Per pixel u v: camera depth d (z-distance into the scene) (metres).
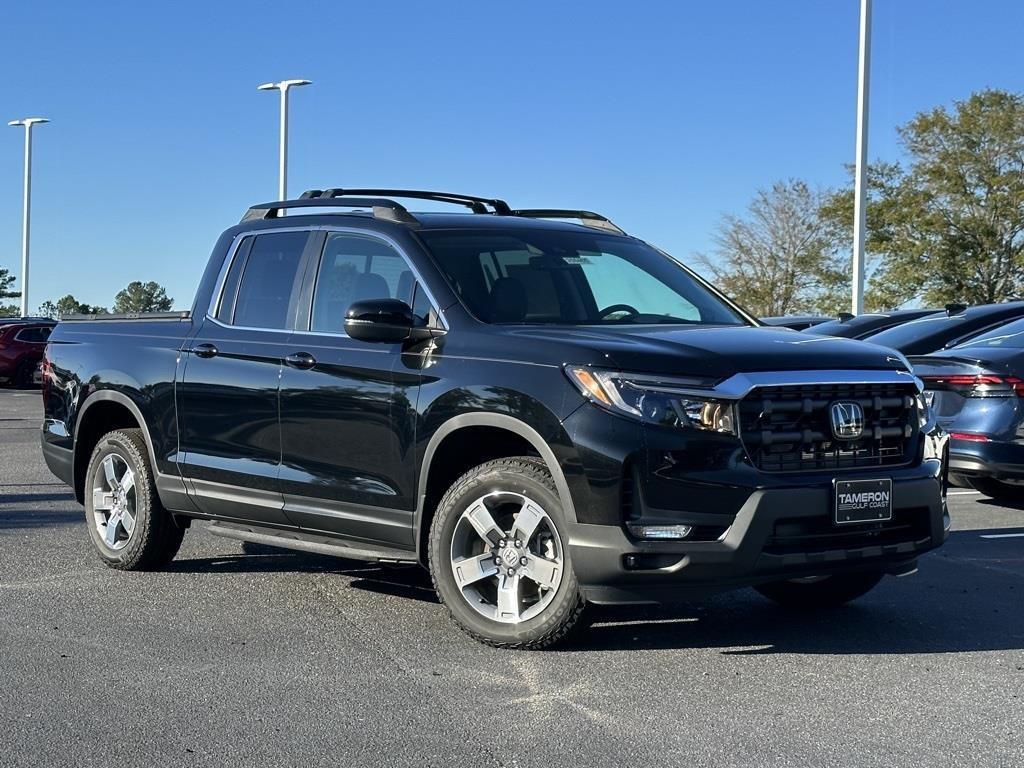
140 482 6.92
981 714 4.39
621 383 4.94
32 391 28.34
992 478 9.60
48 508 9.33
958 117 44.00
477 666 5.03
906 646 5.39
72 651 5.25
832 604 6.09
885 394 5.27
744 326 5.88
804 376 5.02
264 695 4.62
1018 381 9.00
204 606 6.14
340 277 6.17
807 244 47.53
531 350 5.21
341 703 4.52
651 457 4.86
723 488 4.84
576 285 6.01
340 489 5.86
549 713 4.40
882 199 45.59
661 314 6.04
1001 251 43.66
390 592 6.50
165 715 4.37
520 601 5.25
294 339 6.18
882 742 4.09
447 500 5.36
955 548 7.91
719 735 4.16
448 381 5.40
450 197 7.05
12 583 6.69
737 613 6.05
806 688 4.72
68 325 7.62
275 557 7.52
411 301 5.79
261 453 6.25
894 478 5.15
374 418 5.69
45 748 4.02
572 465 4.96
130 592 6.48
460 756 3.95
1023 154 43.22
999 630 5.69
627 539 4.87
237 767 3.85
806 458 5.05
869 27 21.83
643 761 3.90
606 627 5.74
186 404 6.63
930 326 13.66
